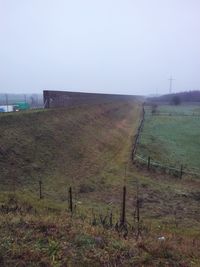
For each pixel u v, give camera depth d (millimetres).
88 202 15352
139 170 22469
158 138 39156
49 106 35969
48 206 12453
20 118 24250
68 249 7191
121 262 6953
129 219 13008
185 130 48531
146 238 8938
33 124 24859
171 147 33969
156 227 12094
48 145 22797
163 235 10156
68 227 8664
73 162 22156
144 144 32750
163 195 17672
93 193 17062
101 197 16516
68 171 20109
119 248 7594
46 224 8570
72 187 17453
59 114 31781
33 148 20844
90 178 19703
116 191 17766
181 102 142250
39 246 7156
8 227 8070
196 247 9094
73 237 7863
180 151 32094
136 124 52906
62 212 11391
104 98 74188
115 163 24422
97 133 34062
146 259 7273
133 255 7359
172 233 11273
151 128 48500
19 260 6461
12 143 19625
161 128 49656
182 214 14922
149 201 16469
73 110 37188
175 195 17812
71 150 24406
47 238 7629
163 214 14719
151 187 18938
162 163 25562
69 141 26250
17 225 8312
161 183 20016
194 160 28359
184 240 9977
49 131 25625
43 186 16562
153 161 25812
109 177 20453
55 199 14961
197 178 21750
